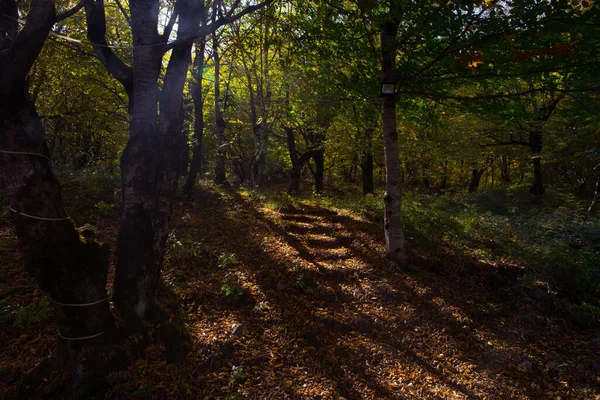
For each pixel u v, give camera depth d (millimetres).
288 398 4332
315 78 8906
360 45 7406
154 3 4438
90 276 3715
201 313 5586
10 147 3154
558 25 5129
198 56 10367
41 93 14875
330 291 6648
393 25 7035
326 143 15570
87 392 3770
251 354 4914
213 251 7535
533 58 6465
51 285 3535
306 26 7480
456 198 15930
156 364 4266
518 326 6336
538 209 14852
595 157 13516
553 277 7621
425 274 7531
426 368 5258
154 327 4449
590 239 9609
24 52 3035
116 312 4258
